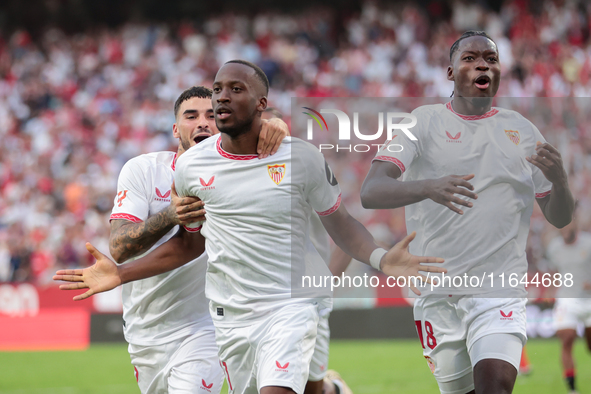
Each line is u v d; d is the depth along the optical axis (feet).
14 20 238.48
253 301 37.58
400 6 230.89
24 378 101.50
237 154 37.35
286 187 36.86
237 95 35.63
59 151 192.13
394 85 212.02
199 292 45.21
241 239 37.06
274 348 36.19
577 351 118.73
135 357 46.80
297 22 233.35
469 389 43.06
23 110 206.39
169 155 46.44
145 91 211.82
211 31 233.55
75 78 215.72
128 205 42.98
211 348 44.73
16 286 134.00
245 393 39.17
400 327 129.59
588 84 212.23
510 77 208.44
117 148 195.72
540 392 84.64
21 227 169.58
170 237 44.86
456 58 41.73
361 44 222.28
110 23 243.19
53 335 133.18
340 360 110.73
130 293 46.06
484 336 40.06
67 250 162.91
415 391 86.43
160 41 228.43
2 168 186.91
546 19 223.51
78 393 90.07
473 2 228.43
